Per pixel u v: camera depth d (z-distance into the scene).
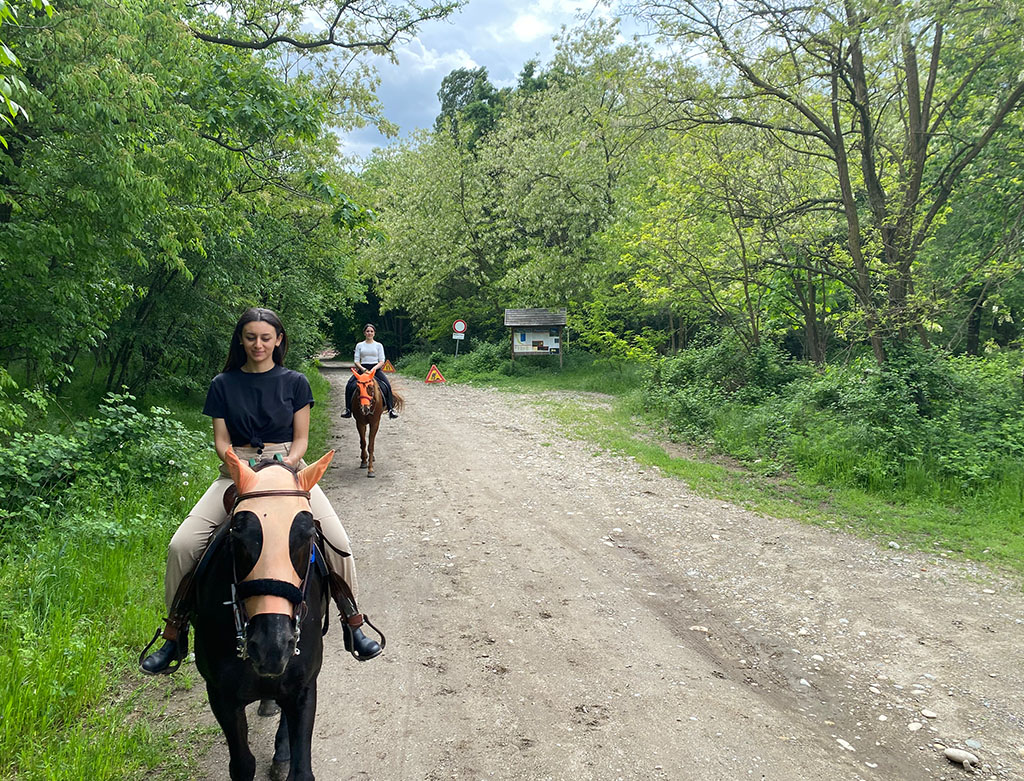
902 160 14.40
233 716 3.04
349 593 3.67
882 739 4.29
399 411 12.76
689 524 8.69
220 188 10.98
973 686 4.93
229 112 10.20
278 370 3.63
